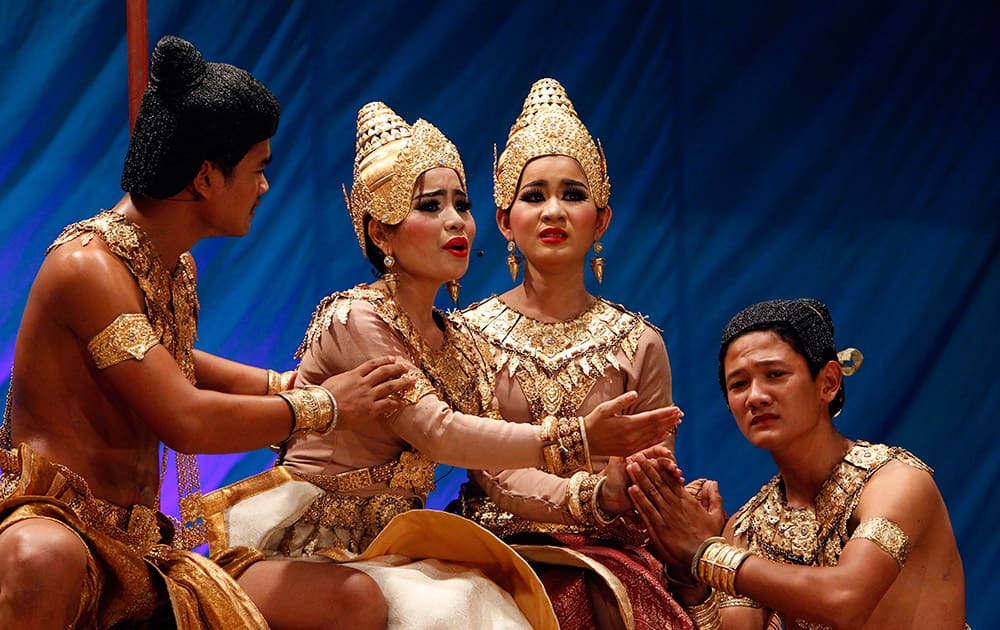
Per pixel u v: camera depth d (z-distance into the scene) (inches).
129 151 207.0
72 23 364.5
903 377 426.0
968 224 430.0
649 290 415.8
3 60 360.2
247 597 200.2
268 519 228.7
